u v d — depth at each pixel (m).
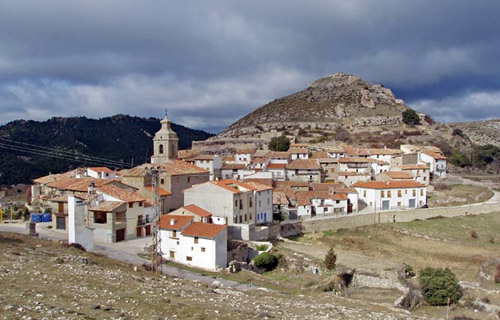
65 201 88.19
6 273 37.31
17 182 182.62
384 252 92.62
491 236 106.75
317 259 81.56
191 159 150.38
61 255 52.19
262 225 101.44
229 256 79.25
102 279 41.03
